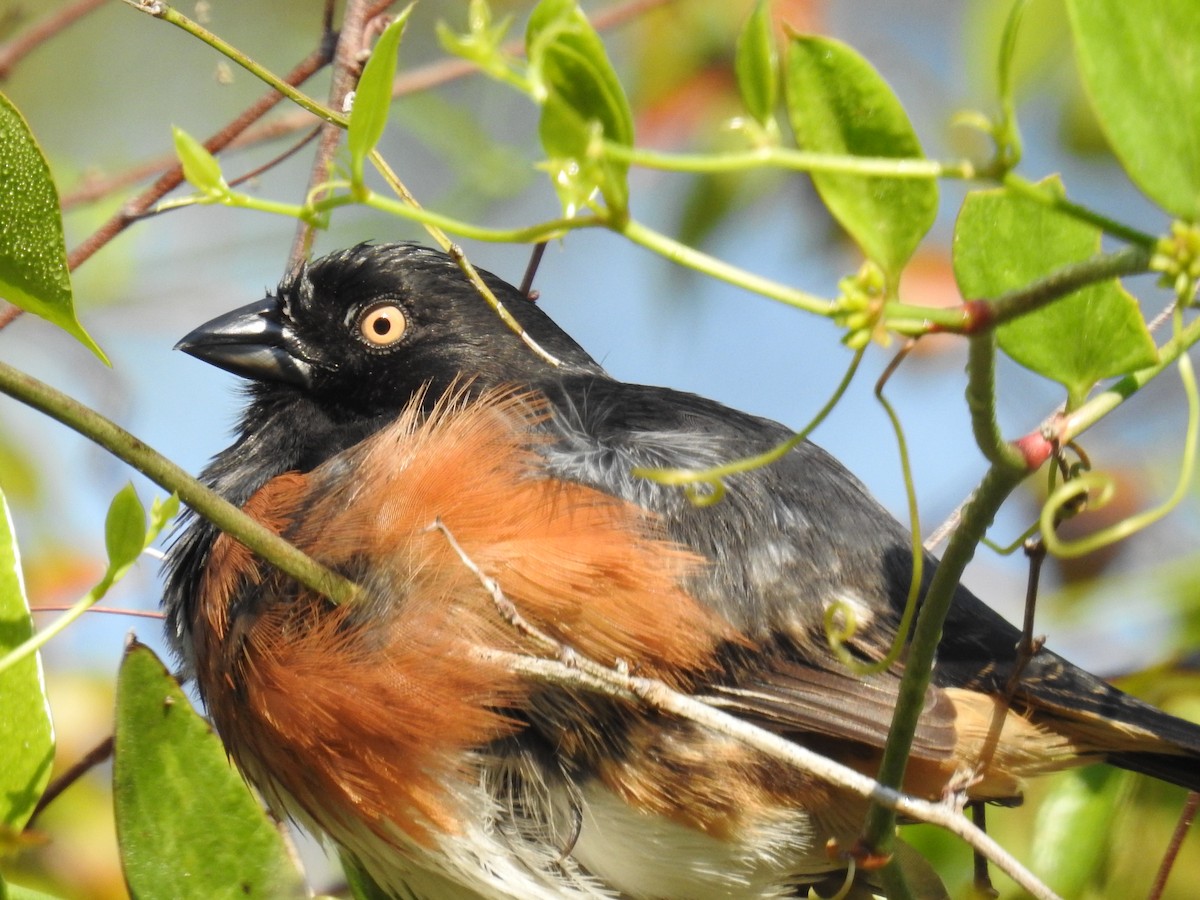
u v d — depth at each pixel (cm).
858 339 375
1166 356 404
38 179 457
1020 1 355
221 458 743
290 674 595
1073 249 436
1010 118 361
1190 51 362
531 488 600
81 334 467
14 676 482
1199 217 359
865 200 381
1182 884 683
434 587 580
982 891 612
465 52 364
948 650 616
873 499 680
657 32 935
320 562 592
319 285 729
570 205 380
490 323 730
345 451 639
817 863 621
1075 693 600
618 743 588
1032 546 509
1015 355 430
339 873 761
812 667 603
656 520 605
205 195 405
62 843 718
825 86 387
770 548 615
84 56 1095
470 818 600
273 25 1096
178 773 509
